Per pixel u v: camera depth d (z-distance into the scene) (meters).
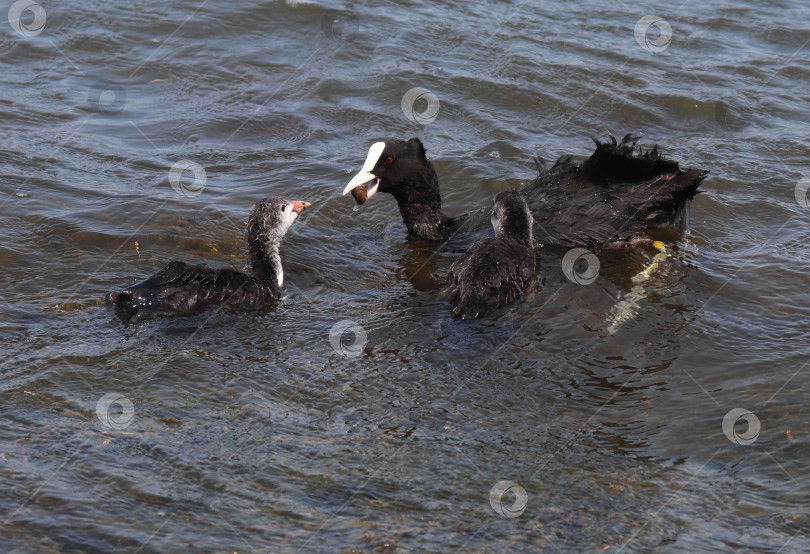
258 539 6.16
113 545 6.05
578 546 6.24
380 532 6.28
